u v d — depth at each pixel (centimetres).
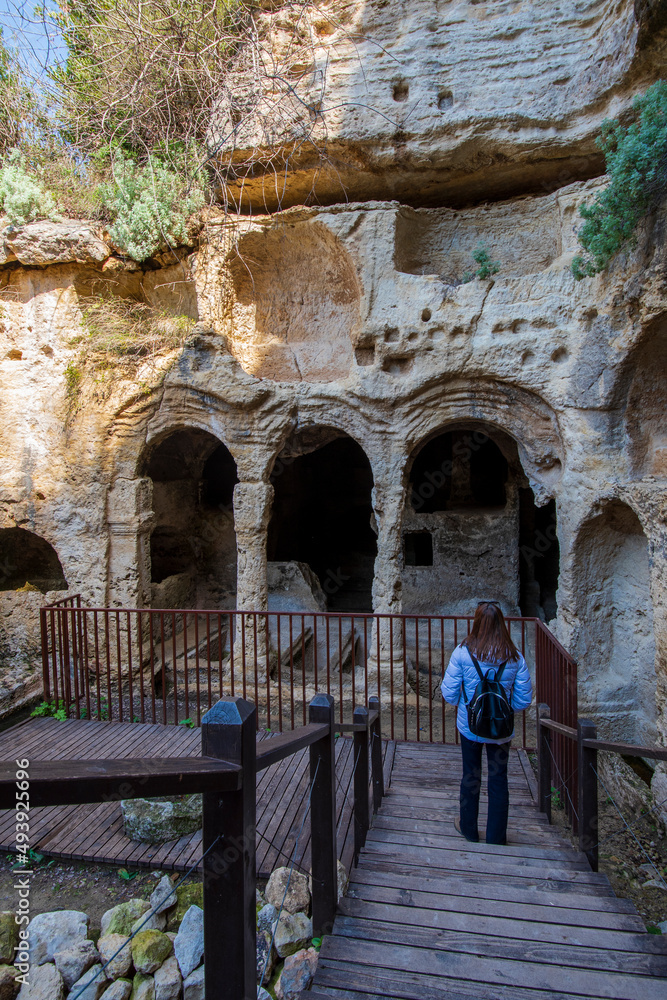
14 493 978
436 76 834
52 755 684
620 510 788
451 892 379
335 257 957
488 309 858
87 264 939
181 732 735
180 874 516
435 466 1414
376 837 467
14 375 973
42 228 896
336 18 866
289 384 936
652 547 652
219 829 213
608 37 746
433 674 966
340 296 1009
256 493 955
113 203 903
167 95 895
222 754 210
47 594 1021
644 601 784
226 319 998
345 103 848
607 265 738
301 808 566
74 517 977
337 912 361
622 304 721
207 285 951
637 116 736
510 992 294
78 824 573
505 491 1114
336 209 894
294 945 414
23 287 964
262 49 880
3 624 1022
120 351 946
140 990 412
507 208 921
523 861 422
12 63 954
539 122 809
